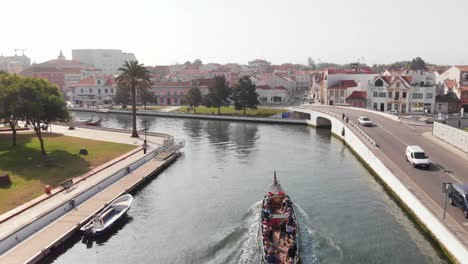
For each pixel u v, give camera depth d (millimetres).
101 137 88812
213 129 113500
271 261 30641
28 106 61062
